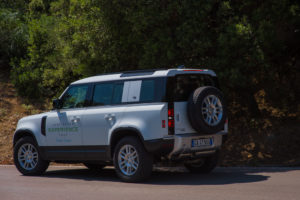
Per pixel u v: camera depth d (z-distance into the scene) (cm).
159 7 1681
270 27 1578
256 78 1889
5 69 3011
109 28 1795
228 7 1620
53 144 1291
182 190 924
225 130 1190
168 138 1045
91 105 1218
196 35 1641
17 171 1452
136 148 1076
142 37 1750
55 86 2711
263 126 1834
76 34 1884
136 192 916
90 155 1203
